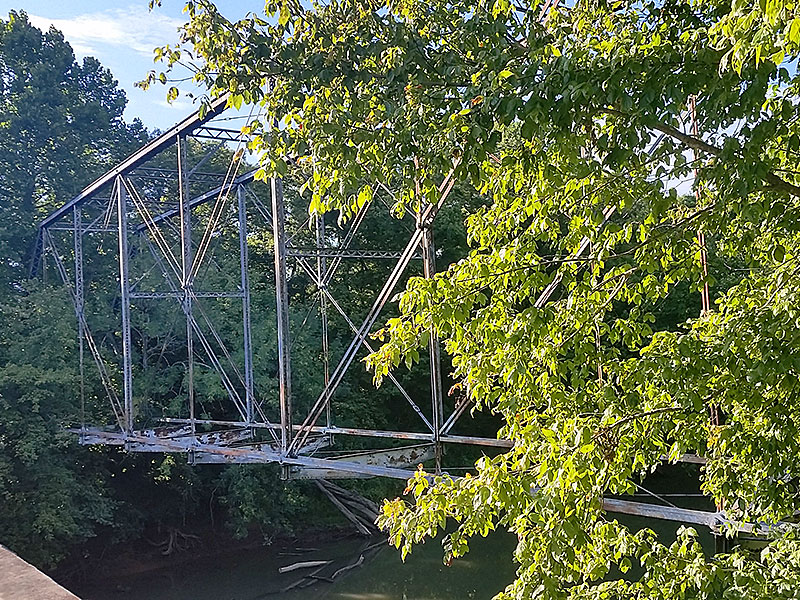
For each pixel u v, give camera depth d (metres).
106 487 17.62
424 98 3.04
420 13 3.45
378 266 20.59
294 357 18.53
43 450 15.77
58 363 17.28
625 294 3.48
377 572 15.78
